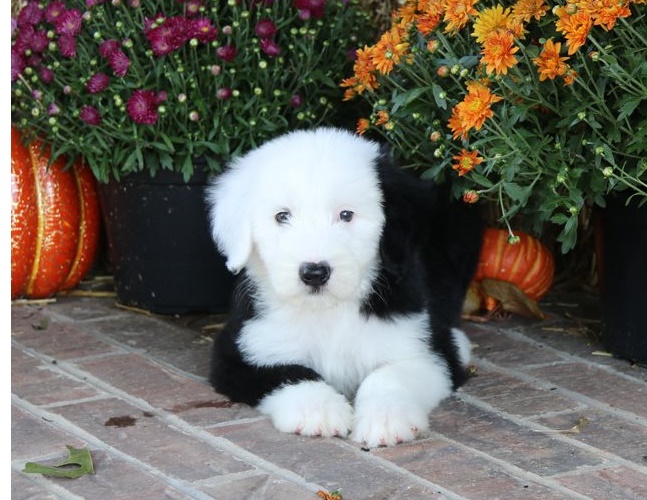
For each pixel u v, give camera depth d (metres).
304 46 2.36
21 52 2.39
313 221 2.06
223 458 2.02
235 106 2.36
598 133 2.12
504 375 2.23
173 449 2.04
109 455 2.02
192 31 2.32
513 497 1.94
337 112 2.44
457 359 2.19
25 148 2.46
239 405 2.14
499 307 2.45
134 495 1.94
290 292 2.05
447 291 2.28
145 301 2.45
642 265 2.22
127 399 2.16
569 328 2.39
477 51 2.19
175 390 2.18
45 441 2.05
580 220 2.54
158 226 2.41
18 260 2.46
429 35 2.22
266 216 2.08
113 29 2.37
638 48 2.08
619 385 2.20
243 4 2.36
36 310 2.47
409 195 2.11
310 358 2.14
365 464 2.00
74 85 2.37
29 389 2.18
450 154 2.23
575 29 2.04
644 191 2.17
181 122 2.37
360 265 2.08
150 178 2.38
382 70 2.21
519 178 2.17
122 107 2.34
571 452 2.03
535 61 2.08
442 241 2.29
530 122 2.18
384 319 2.12
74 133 2.41
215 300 2.44
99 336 2.36
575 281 2.60
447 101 2.21
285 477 1.97
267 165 2.10
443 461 2.00
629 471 1.99
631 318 2.24
